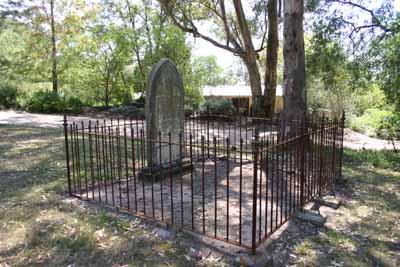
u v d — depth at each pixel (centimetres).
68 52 2145
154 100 504
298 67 706
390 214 383
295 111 704
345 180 511
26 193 442
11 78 2098
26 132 1060
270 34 1480
